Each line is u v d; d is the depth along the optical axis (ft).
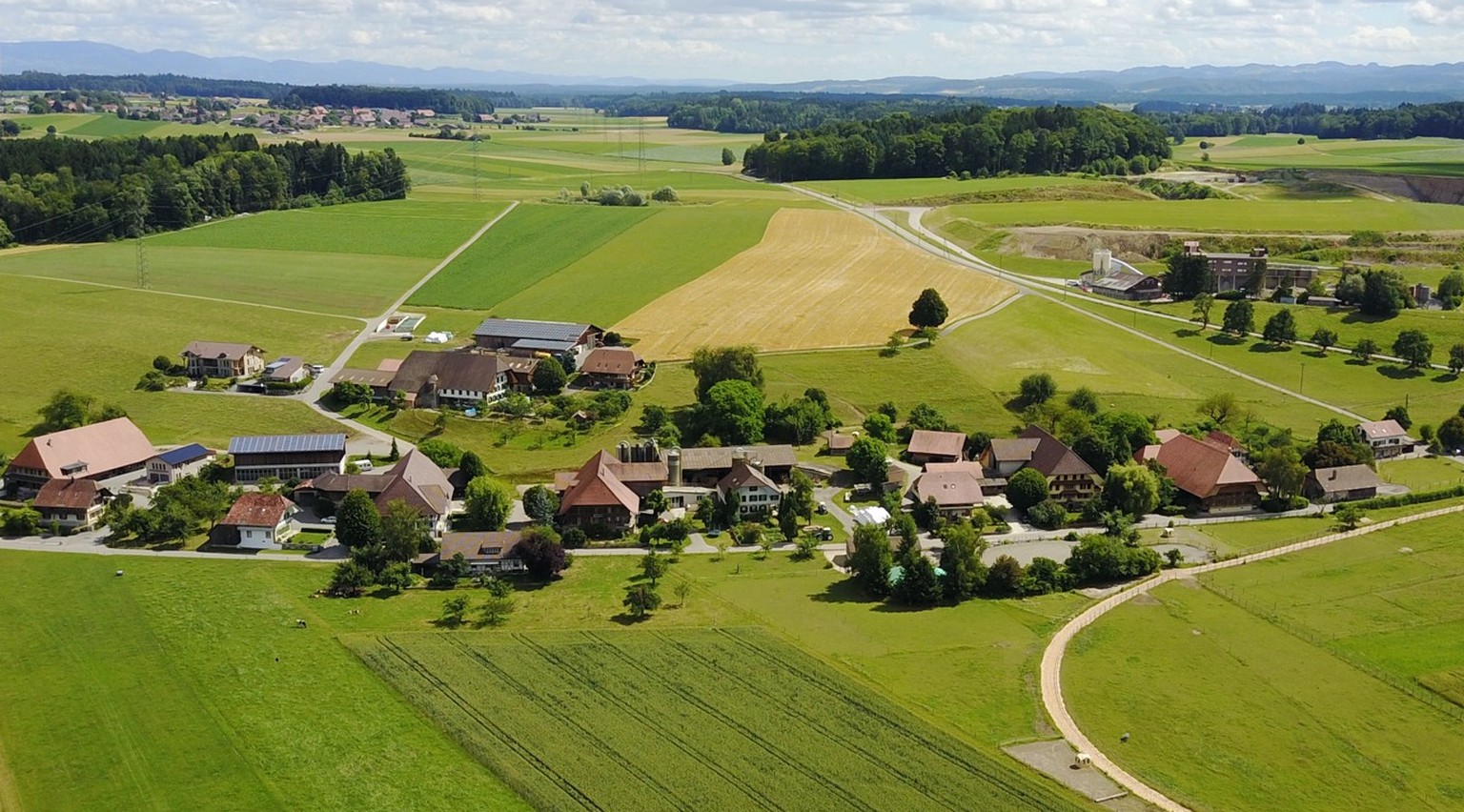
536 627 375.45
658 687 333.62
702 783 286.05
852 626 380.37
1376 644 370.94
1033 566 416.67
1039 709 325.62
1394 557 446.19
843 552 454.40
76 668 344.08
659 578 421.18
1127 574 423.64
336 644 361.30
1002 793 284.41
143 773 291.79
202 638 364.58
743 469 497.87
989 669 349.61
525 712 319.68
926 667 350.43
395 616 386.11
